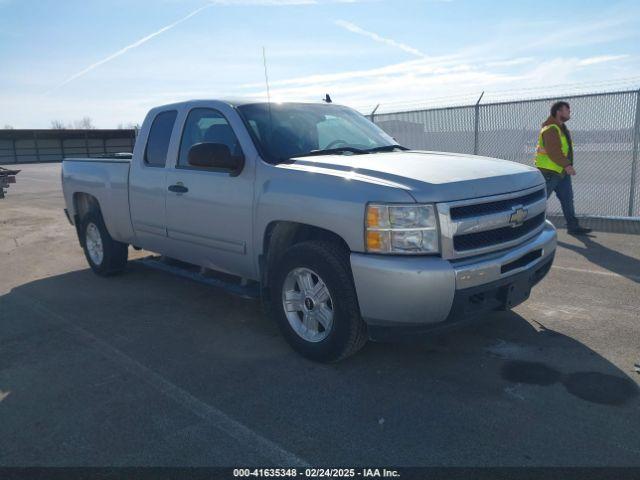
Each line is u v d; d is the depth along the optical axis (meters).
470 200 3.64
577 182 10.39
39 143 45.09
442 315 3.54
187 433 3.23
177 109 5.35
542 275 4.42
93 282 6.67
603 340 4.35
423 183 3.58
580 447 2.95
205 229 4.93
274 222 4.25
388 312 3.55
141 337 4.79
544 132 8.21
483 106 11.48
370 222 3.57
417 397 3.56
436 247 3.53
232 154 4.64
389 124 13.10
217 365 4.16
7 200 16.16
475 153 11.70
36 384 3.92
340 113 5.39
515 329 4.63
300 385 3.79
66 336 4.86
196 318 5.25
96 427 3.32
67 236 9.87
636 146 9.64
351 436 3.14
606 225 9.23
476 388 3.65
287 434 3.18
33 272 7.29
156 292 6.16
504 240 3.89
